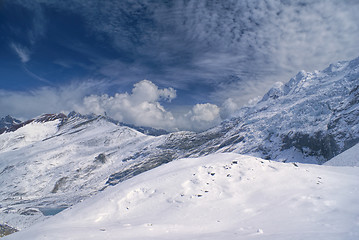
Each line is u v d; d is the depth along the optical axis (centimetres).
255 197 2209
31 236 1584
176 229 1741
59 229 1767
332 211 1619
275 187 2336
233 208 2056
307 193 2069
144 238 1494
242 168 2762
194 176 2680
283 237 1204
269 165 2831
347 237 1088
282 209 1836
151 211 2217
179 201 2288
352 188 2097
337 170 2931
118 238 1499
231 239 1329
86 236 1524
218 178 2606
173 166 3266
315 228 1330
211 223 1836
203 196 2316
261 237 1277
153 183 2680
